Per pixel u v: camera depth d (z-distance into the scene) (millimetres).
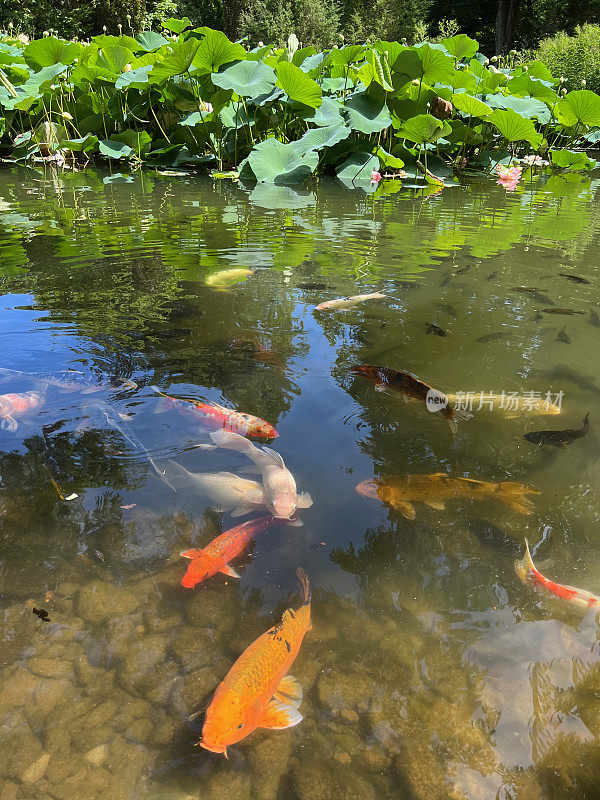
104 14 22672
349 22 29141
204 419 2877
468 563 2131
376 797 1452
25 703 1657
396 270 5359
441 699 1674
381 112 10078
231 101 10359
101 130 11500
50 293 4555
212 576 2055
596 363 3645
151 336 3848
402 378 3141
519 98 11391
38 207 7621
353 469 2586
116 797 1448
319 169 10930
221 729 1447
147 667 1756
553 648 1818
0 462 2596
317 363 3541
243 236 6449
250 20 27453
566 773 1502
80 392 3139
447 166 11164
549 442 2830
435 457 2689
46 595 1979
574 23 25953
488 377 3432
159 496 2426
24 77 10961
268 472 2424
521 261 5711
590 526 2316
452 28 23969
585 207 8469
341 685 1712
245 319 4156
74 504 2373
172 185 9398
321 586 2016
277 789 1471
